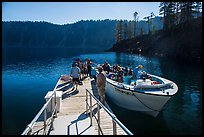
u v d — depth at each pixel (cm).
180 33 5409
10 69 3609
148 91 1011
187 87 1958
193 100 1498
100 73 1048
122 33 10356
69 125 757
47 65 4181
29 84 2302
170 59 4834
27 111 1362
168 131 962
